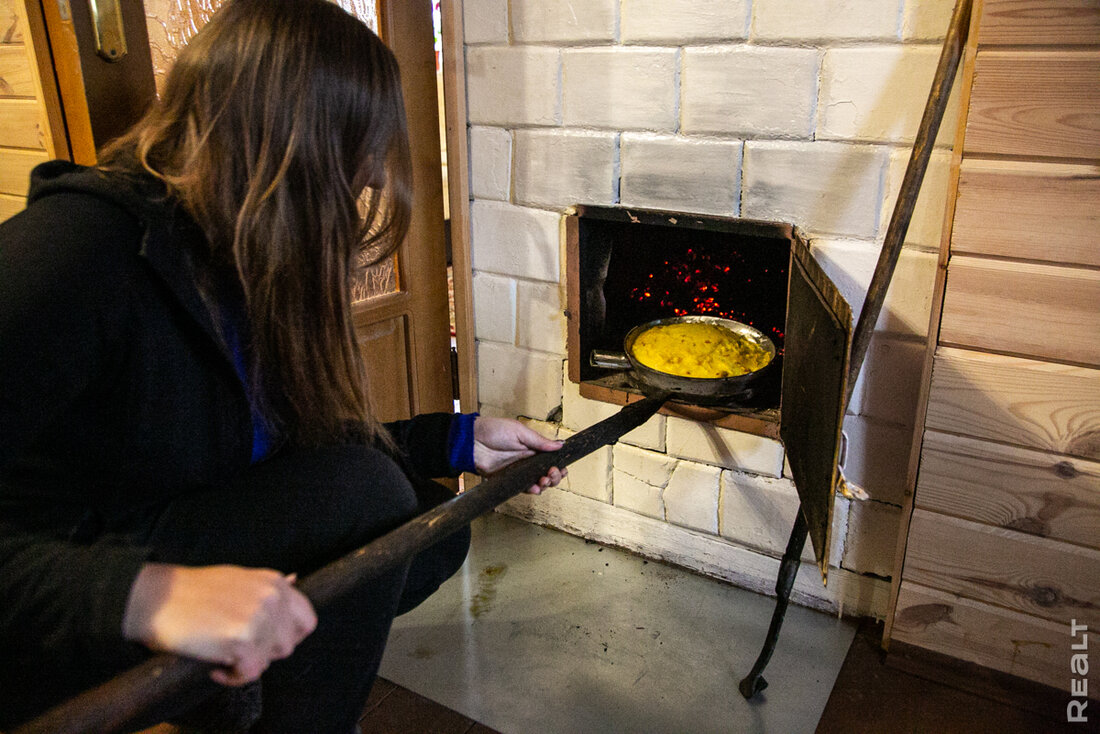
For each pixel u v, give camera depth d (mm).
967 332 1235
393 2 1547
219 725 902
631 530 1776
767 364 1486
